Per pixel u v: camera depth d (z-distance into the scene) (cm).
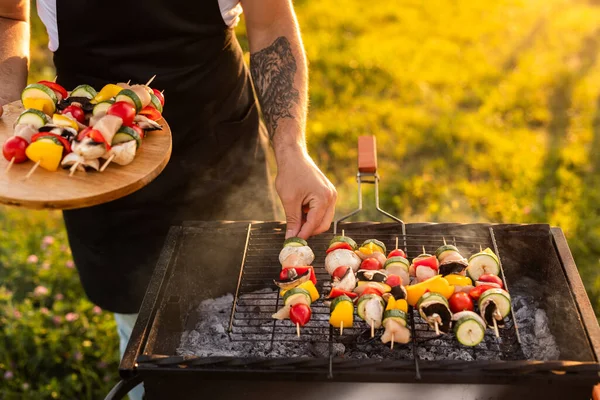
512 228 218
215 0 237
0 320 340
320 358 169
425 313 182
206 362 168
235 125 266
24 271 377
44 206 174
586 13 705
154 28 232
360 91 557
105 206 259
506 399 171
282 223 224
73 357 324
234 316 221
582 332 179
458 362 165
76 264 288
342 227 226
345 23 677
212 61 249
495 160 467
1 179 180
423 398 174
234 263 228
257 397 177
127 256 273
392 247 225
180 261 214
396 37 652
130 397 280
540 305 216
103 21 229
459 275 197
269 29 247
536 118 522
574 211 415
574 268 201
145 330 182
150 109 209
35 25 626
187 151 258
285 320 214
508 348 198
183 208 268
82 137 183
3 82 227
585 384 163
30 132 188
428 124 509
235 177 274
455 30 666
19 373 317
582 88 559
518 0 742
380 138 493
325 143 491
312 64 586
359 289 191
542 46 636
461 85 568
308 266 197
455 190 440
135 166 189
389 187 439
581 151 477
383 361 167
